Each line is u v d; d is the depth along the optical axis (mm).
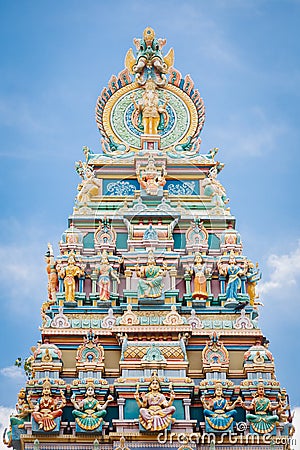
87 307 33406
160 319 32906
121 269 34438
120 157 36781
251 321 32875
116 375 31953
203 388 31344
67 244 34656
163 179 36125
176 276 34156
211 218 35406
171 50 38625
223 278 34219
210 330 32688
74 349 32469
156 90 38188
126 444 30391
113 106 38094
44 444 30594
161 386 31047
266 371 31734
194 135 37781
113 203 35781
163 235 34906
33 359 31969
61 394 31203
